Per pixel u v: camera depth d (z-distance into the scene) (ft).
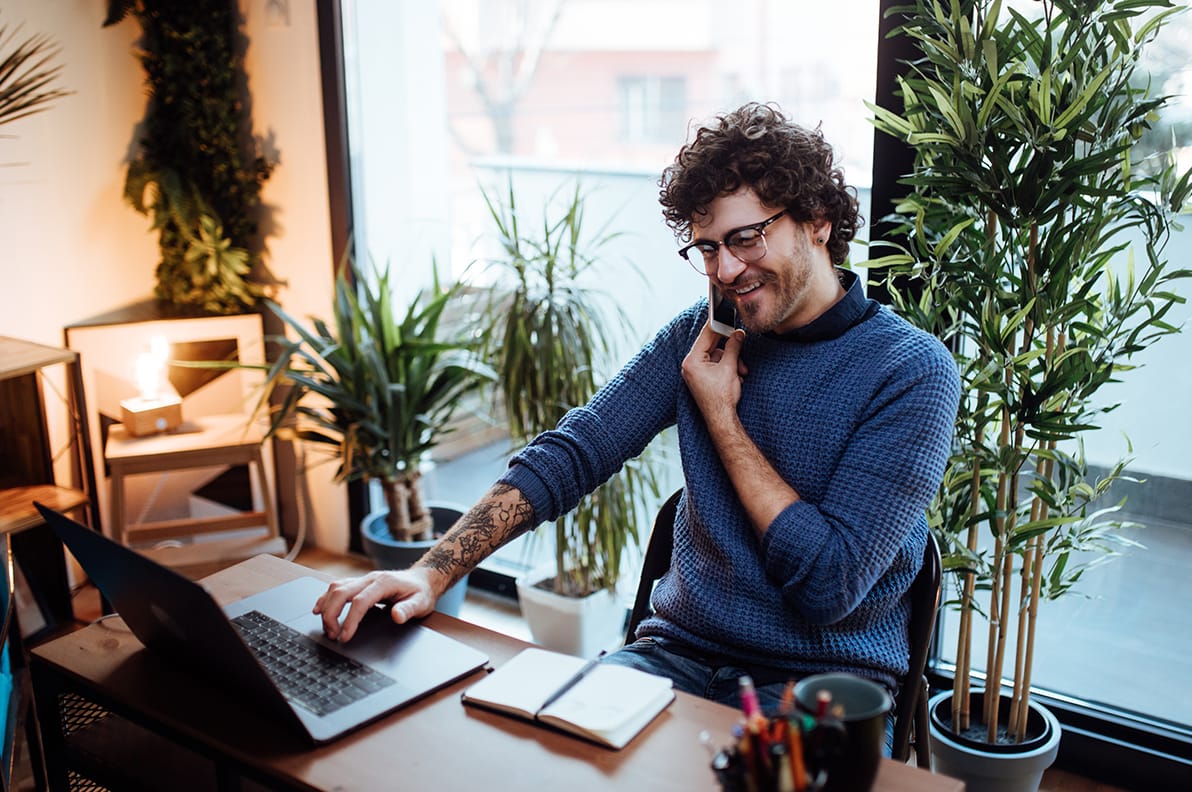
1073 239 5.95
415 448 9.55
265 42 10.17
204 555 10.31
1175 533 7.35
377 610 5.07
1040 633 7.96
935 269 6.26
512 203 8.55
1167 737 7.47
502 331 8.98
